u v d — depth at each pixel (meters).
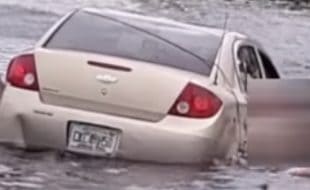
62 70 13.21
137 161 12.91
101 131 12.94
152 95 12.95
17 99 13.25
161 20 15.20
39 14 52.81
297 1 77.38
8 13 51.78
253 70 15.53
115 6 65.06
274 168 13.80
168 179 12.59
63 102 13.16
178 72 13.21
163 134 12.80
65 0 62.12
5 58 30.23
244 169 13.63
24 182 12.03
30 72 13.36
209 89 13.15
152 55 13.73
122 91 12.98
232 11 70.06
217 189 12.41
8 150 13.27
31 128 13.16
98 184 12.16
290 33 58.62
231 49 14.61
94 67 13.11
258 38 55.34
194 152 12.82
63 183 12.10
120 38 14.12
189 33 14.72
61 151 13.09
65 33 14.22
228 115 13.33
